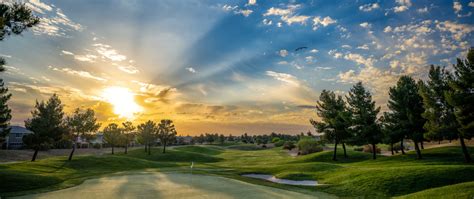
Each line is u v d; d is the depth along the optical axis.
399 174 26.25
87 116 55.69
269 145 152.00
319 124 61.84
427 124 42.59
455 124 39.59
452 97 34.59
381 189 23.62
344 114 59.28
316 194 22.62
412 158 47.84
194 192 21.28
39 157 68.81
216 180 29.70
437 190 19.69
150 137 87.31
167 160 77.81
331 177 31.45
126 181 27.95
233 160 73.50
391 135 52.12
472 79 33.09
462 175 24.30
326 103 62.00
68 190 22.16
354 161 57.09
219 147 142.50
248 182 28.84
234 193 21.20
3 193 20.70
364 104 58.97
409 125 49.06
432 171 25.83
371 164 46.59
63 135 54.25
